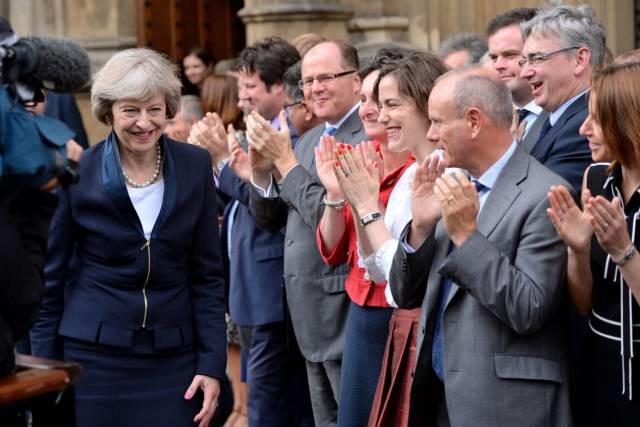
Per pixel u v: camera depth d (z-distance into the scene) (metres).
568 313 4.79
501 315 4.38
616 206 4.22
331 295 5.89
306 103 6.39
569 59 5.66
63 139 3.92
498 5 9.90
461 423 4.48
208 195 5.34
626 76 4.40
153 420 5.17
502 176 4.59
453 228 4.45
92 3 11.89
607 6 9.58
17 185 3.89
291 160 5.87
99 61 11.77
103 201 5.11
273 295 6.55
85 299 5.16
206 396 5.24
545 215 4.46
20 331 3.95
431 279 4.71
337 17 10.16
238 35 14.06
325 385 6.05
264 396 6.62
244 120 7.27
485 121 4.57
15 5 12.05
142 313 5.14
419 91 5.14
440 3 10.05
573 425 4.53
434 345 4.73
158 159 5.25
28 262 3.91
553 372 4.47
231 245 6.75
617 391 4.45
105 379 5.14
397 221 5.26
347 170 5.14
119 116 5.07
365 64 6.07
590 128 4.75
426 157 4.77
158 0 13.50
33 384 3.88
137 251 5.14
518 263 4.45
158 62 5.15
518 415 4.45
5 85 3.93
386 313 5.36
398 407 5.09
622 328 4.40
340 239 5.61
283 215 6.25
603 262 4.47
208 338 5.30
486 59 6.96
